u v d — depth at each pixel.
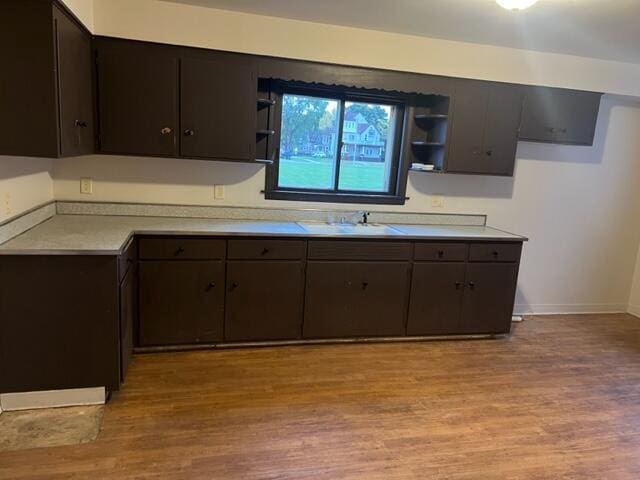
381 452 2.19
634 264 4.63
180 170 3.36
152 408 2.44
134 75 2.88
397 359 3.23
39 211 2.83
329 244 3.20
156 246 2.90
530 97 3.64
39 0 2.03
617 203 4.43
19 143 2.12
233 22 3.01
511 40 3.32
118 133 2.91
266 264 3.12
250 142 3.14
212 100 3.02
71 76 2.38
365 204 3.78
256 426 2.34
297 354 3.20
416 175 3.85
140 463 2.01
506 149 3.65
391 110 3.76
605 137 4.26
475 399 2.75
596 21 2.79
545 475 2.10
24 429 2.20
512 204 4.17
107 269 2.32
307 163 3.66
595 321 4.36
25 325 2.28
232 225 3.23
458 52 3.44
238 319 3.15
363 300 3.35
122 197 3.29
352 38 3.23
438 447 2.26
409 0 2.60
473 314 3.61
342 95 3.58
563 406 2.73
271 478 1.97
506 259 3.59
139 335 3.00
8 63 2.05
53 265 2.25
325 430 2.34
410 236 3.33
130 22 2.85
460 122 3.51
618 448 2.34
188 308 3.04
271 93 3.40
